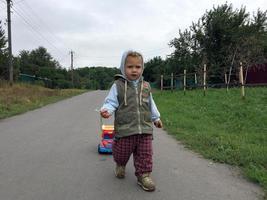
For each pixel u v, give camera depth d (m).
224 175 1.59
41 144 2.28
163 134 2.74
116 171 1.51
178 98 5.84
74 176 1.55
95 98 8.16
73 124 3.30
